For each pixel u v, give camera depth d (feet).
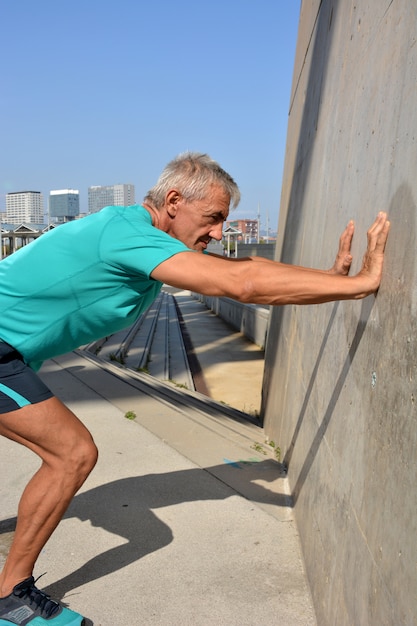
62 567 9.06
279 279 6.17
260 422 22.50
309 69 18.57
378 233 6.08
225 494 11.66
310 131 16.84
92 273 6.93
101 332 7.61
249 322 53.83
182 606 8.05
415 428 4.59
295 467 11.54
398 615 4.61
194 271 6.40
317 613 7.59
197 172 7.04
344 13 11.34
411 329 4.90
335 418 8.00
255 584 8.56
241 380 35.37
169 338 53.88
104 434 15.30
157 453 13.92
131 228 6.79
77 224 7.15
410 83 5.68
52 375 22.71
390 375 5.41
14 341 7.21
